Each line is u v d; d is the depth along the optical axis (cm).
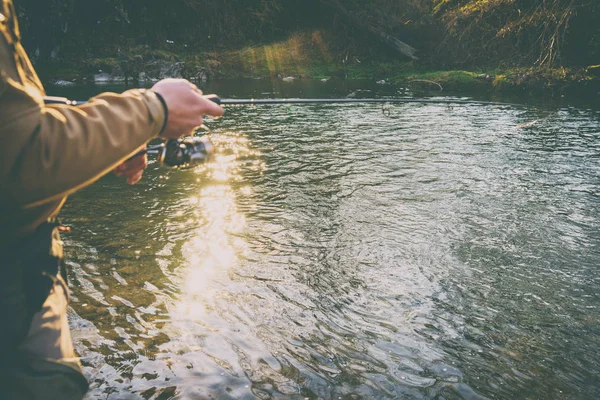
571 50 2156
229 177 727
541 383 310
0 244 110
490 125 1140
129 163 146
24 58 118
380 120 1213
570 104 1543
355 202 618
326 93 1844
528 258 473
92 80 2300
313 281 425
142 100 115
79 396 121
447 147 909
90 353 325
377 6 3058
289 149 901
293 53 2847
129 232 522
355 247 491
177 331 351
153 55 2608
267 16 3052
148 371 310
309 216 572
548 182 701
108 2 2789
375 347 339
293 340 345
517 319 377
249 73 2670
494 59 2375
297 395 293
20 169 98
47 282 115
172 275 431
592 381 313
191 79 2459
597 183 698
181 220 557
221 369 313
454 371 318
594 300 405
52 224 122
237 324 361
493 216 574
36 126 97
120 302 387
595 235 526
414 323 369
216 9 2978
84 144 104
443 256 475
